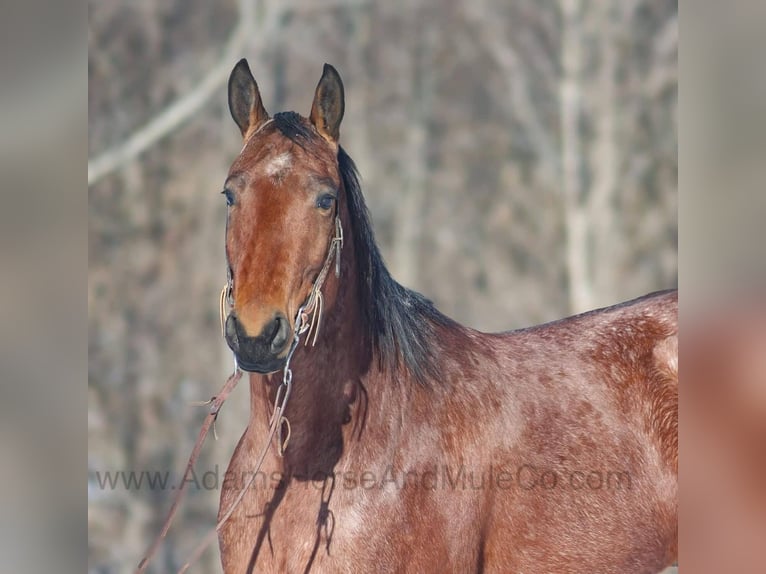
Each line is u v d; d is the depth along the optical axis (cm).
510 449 719
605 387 780
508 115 2569
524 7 2594
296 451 647
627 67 2356
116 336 2084
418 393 690
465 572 687
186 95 2294
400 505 655
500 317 2319
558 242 2389
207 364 2078
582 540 735
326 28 2534
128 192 2225
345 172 655
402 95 2548
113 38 2392
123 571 1532
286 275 573
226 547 679
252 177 588
